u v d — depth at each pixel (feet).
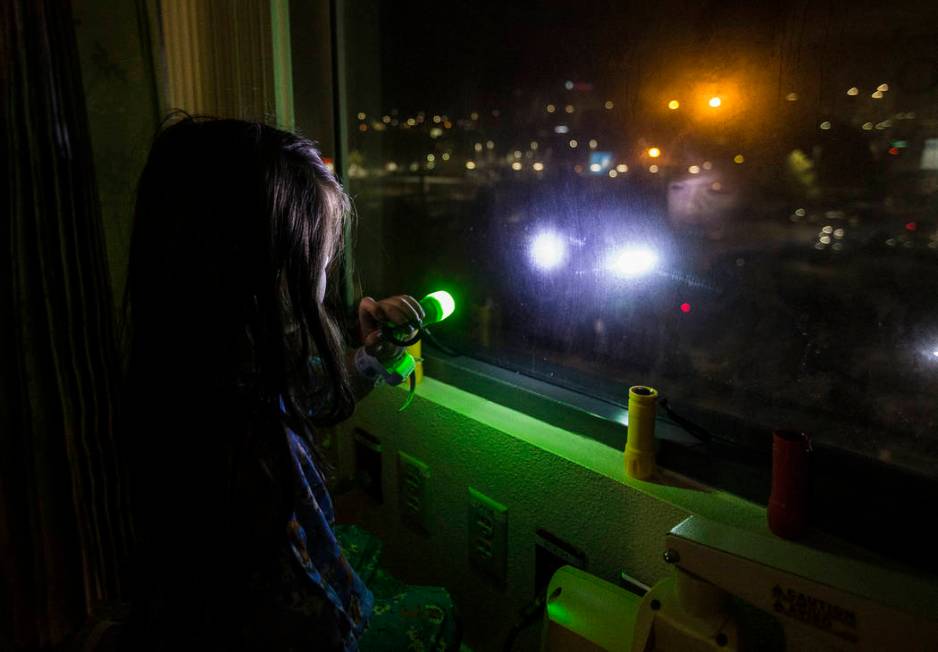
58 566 4.14
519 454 3.69
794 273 2.86
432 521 4.46
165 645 2.35
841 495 2.71
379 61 4.87
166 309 2.33
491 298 4.39
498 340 4.40
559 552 3.53
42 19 3.65
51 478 4.04
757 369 3.08
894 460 2.70
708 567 2.41
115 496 4.34
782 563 2.28
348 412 2.92
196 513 2.25
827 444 2.89
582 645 2.89
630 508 3.16
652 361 3.52
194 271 2.31
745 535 2.48
